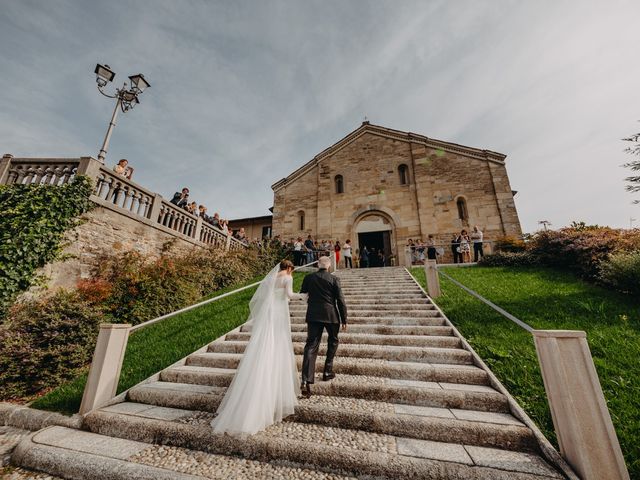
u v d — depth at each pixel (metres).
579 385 2.23
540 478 2.05
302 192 18.33
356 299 7.29
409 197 16.19
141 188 8.89
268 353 3.08
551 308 5.52
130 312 6.54
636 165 6.82
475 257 12.05
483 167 15.41
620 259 5.98
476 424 2.61
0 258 5.64
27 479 2.55
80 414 3.35
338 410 2.94
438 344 4.54
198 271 9.34
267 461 2.50
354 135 18.25
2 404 3.93
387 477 2.23
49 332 4.77
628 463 2.18
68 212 6.73
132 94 8.14
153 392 3.60
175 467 2.43
